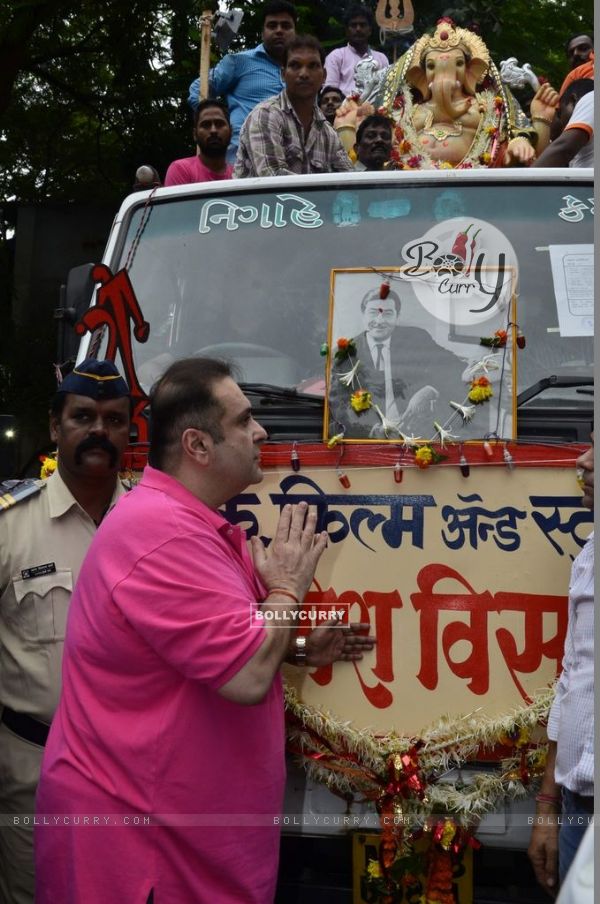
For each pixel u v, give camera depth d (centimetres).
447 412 357
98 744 286
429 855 329
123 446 366
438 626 340
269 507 353
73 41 1444
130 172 1549
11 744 364
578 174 426
